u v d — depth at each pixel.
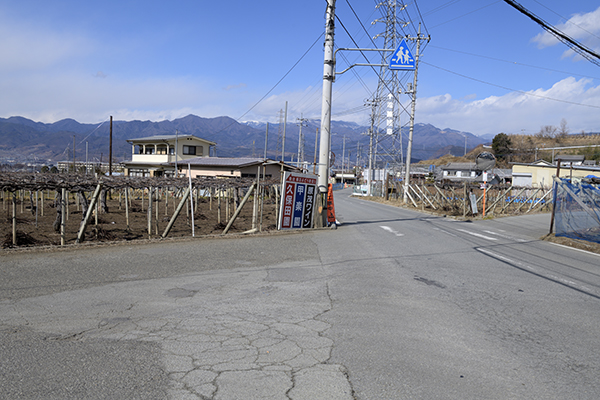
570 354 4.04
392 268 8.14
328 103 14.87
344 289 6.48
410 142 33.03
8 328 4.57
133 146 54.25
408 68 14.91
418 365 3.71
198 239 11.59
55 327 4.63
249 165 42.75
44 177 14.02
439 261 8.98
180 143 52.12
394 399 3.08
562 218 13.22
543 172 43.00
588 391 3.28
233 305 5.57
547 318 5.19
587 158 63.84
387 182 41.00
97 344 4.13
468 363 3.77
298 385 3.29
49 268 7.57
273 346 4.12
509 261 9.20
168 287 6.46
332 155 27.78
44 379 3.34
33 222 16.80
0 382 3.28
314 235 13.09
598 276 7.88
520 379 3.47
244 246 10.59
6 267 7.59
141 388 3.20
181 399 3.04
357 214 23.09
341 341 4.28
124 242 10.48
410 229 15.29
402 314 5.23
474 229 16.06
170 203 30.00
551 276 7.73
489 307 5.62
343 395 3.13
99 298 5.80
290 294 6.15
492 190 28.75
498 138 86.56
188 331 4.55
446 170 73.12
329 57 14.77
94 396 3.07
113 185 14.17
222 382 3.32
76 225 16.03
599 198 11.80
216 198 36.19
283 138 55.56
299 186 14.01
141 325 4.73
